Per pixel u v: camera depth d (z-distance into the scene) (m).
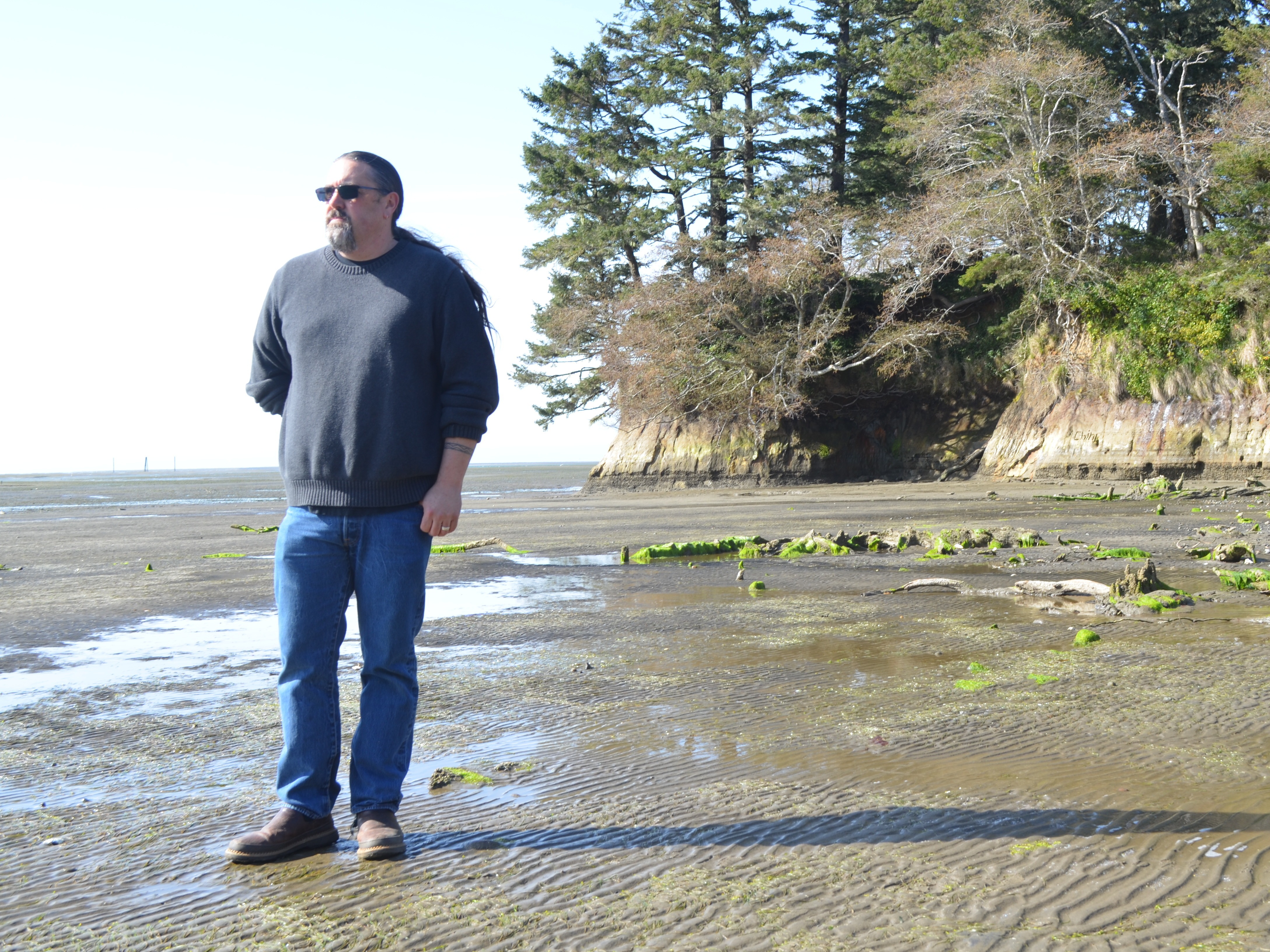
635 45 43.34
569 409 45.66
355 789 2.79
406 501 2.88
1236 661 5.05
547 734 4.11
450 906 2.29
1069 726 3.91
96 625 8.18
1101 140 31.58
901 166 39.88
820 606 7.91
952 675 5.05
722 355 38.25
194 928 2.21
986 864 2.44
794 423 38.88
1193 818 2.73
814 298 38.44
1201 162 30.66
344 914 2.26
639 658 5.91
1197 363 28.08
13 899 2.43
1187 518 16.06
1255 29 29.30
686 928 2.12
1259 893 2.20
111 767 3.79
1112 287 30.73
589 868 2.51
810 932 2.07
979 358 36.25
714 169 41.09
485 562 13.07
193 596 10.09
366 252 2.91
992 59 31.27
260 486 77.75
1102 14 34.41
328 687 2.85
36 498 56.09
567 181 42.97
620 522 20.09
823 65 40.72
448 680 5.44
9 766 3.85
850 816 2.86
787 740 3.86
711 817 2.90
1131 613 6.81
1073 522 15.82
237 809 3.18
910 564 10.91
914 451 37.78
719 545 13.09
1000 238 32.66
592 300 43.69
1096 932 2.03
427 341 2.88
